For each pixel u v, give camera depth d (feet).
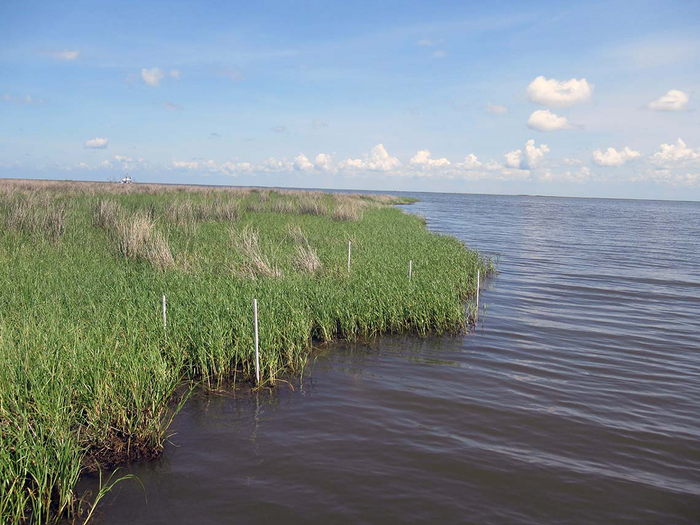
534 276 49.62
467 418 18.17
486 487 13.89
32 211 47.37
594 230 110.73
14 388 14.97
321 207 84.43
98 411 15.30
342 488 13.57
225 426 16.96
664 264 59.93
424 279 34.42
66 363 16.53
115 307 24.18
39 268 30.86
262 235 51.03
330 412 18.21
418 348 26.18
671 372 23.98
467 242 78.54
